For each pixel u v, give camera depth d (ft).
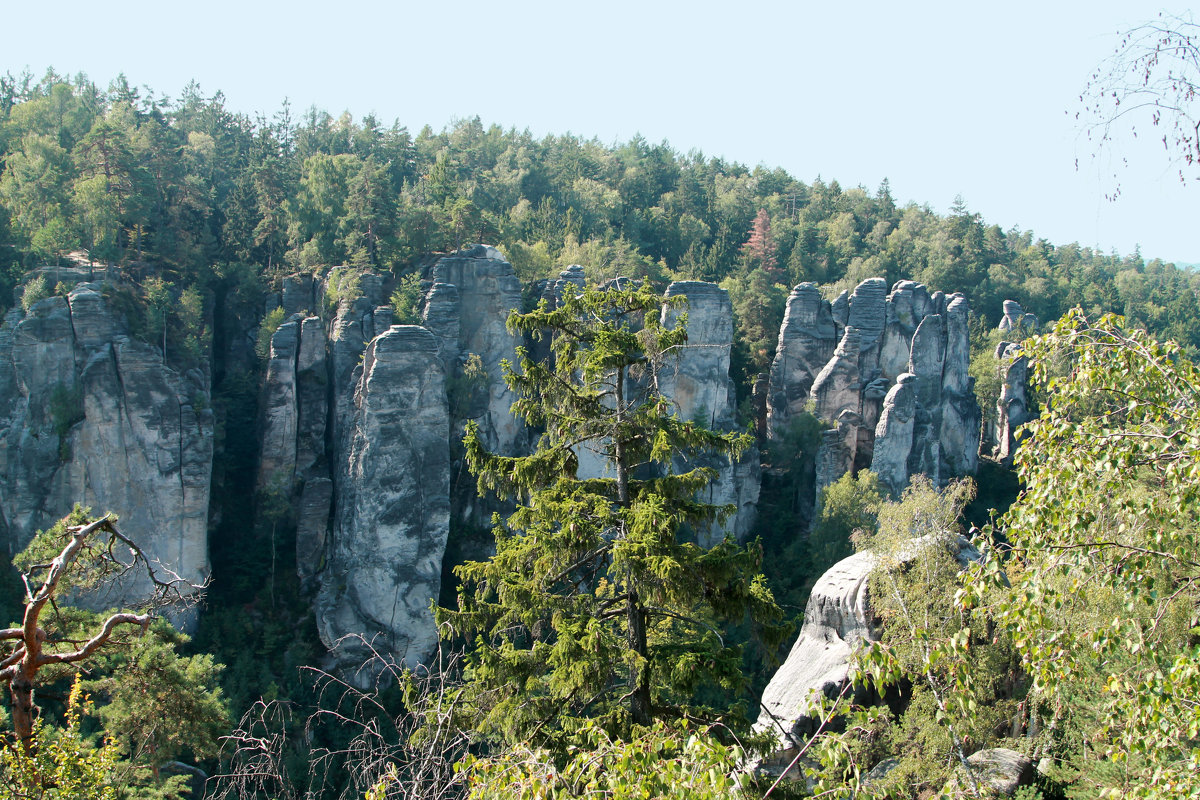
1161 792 37.47
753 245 430.20
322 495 233.96
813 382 304.30
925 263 467.93
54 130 332.39
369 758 49.57
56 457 205.26
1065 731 76.79
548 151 579.48
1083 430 42.27
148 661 77.71
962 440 311.88
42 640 41.98
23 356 204.95
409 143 472.85
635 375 67.51
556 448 64.08
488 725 55.77
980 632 86.89
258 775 53.16
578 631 55.67
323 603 216.13
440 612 60.18
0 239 242.78
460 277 269.85
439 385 224.12
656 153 590.96
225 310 273.75
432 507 222.07
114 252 246.88
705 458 273.54
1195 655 35.96
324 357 249.96
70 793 43.09
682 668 55.62
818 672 105.60
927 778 76.69
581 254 362.94
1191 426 40.01
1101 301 485.56
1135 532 43.16
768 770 97.45
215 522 235.81
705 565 57.82
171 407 215.51
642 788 33.60
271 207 299.58
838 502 240.53
